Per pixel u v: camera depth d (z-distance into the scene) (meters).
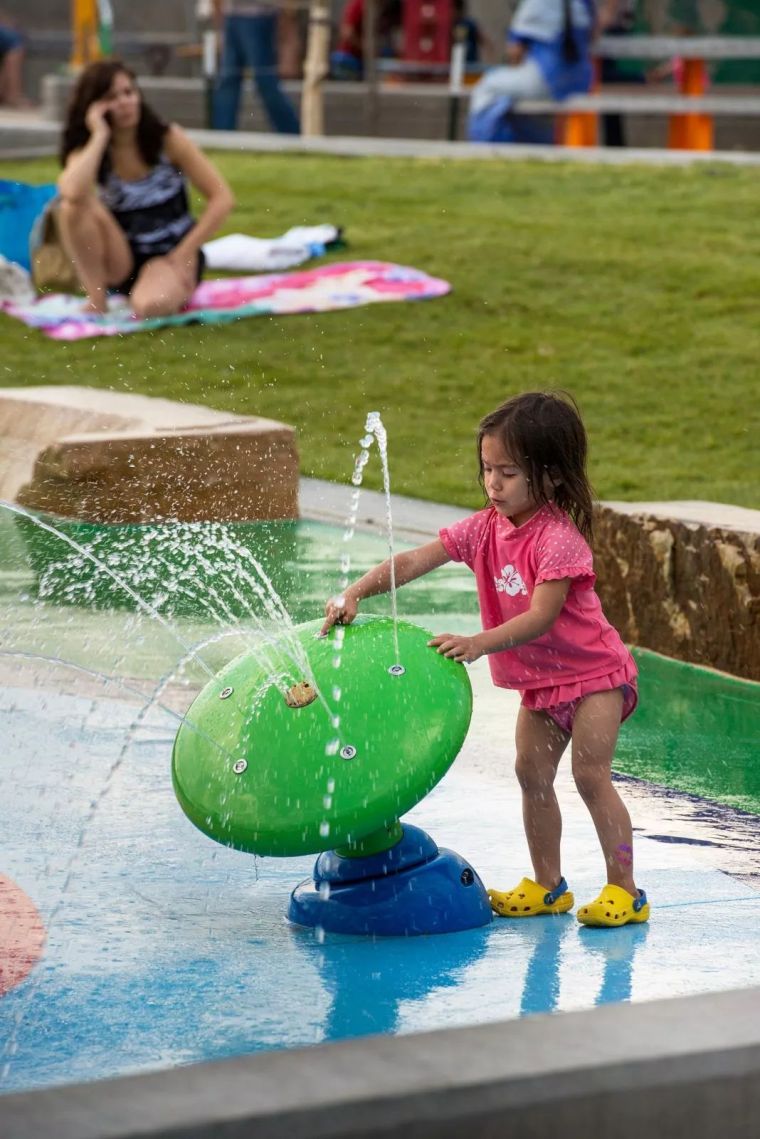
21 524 16.41
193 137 39.72
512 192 33.44
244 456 16.80
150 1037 6.24
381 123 42.44
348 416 21.12
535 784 7.78
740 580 12.20
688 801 9.45
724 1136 4.50
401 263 28.27
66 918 7.55
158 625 12.87
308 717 7.34
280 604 13.48
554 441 7.50
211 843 8.63
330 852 7.69
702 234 29.83
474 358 23.62
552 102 38.50
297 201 32.78
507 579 7.71
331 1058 4.40
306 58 43.84
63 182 24.25
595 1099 4.38
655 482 18.25
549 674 7.65
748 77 42.53
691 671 12.50
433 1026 6.36
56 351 23.41
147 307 24.64
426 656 7.55
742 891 8.07
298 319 25.02
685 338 24.44
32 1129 4.02
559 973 6.95
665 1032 4.58
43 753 9.93
